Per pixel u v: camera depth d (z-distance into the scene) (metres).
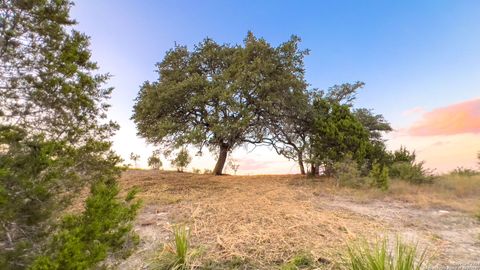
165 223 5.37
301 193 8.96
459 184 10.16
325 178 12.58
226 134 11.15
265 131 14.53
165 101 11.97
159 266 3.53
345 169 11.09
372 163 11.80
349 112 13.59
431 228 5.39
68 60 3.38
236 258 3.79
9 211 2.26
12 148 2.53
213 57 14.16
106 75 4.03
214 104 12.40
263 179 12.90
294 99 12.42
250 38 13.09
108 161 3.92
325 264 3.59
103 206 2.57
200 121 13.22
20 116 3.24
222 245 4.20
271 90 12.30
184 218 5.70
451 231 5.23
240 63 12.61
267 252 3.97
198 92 12.33
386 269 2.74
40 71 3.32
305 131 14.49
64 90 3.21
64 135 3.50
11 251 2.33
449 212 6.79
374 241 4.44
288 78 12.24
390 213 6.59
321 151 12.77
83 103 3.55
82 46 3.78
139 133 13.79
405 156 12.71
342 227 5.17
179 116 13.29
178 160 16.36
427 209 7.11
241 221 5.46
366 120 16.78
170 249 3.89
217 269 3.51
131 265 3.61
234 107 10.75
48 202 2.71
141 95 13.68
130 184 10.26
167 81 13.12
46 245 2.37
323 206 7.14
